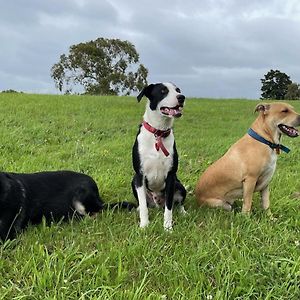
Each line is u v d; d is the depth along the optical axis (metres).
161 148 1.77
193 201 2.16
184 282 1.26
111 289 1.17
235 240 1.53
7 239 1.55
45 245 1.51
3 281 1.24
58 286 1.20
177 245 1.48
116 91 22.67
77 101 7.09
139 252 1.42
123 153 3.25
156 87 1.79
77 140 3.70
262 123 1.92
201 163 3.06
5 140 3.26
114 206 1.90
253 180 1.91
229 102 9.36
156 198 1.96
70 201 1.84
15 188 1.62
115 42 22.30
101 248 1.45
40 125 4.25
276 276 1.29
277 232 1.64
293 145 4.02
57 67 22.30
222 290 1.19
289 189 2.33
